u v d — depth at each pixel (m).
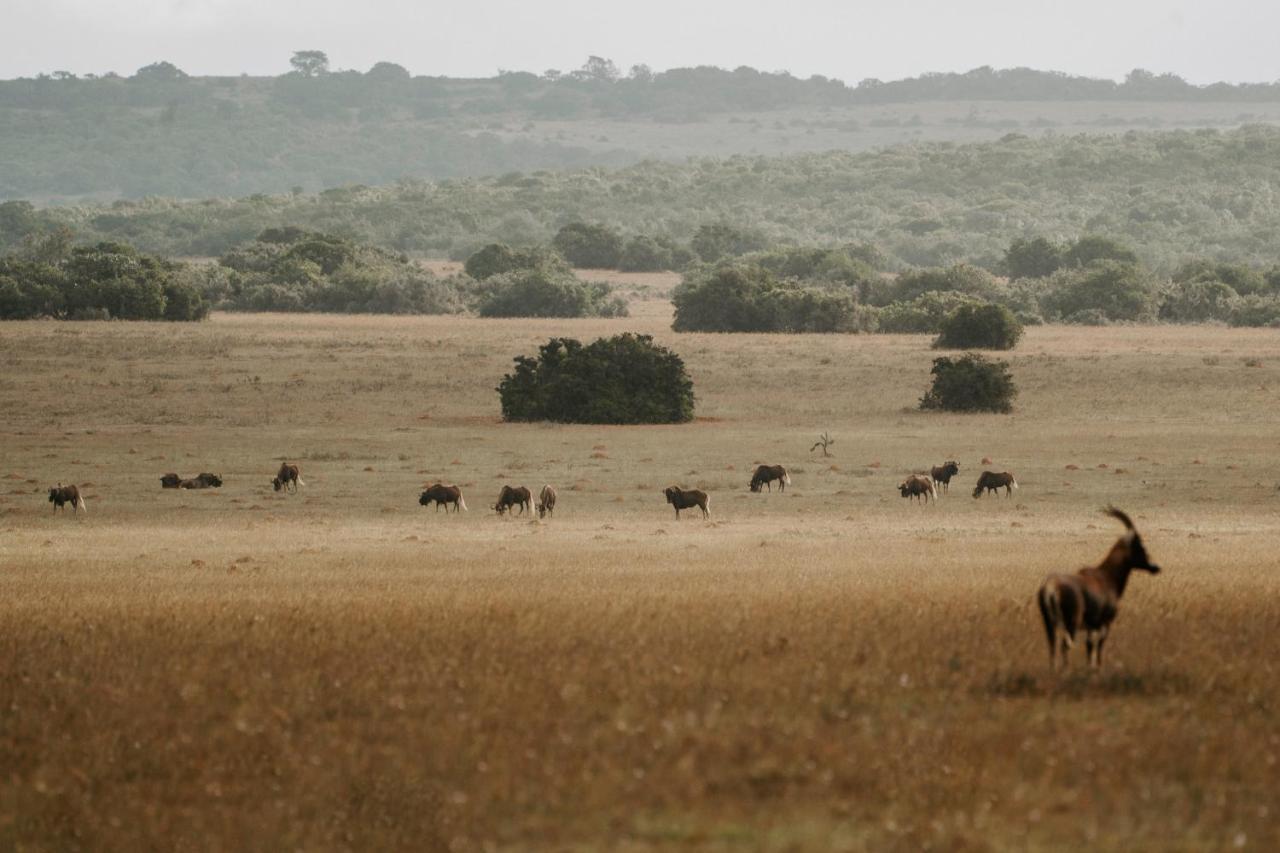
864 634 60.09
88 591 93.50
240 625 68.56
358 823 37.94
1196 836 34.75
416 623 67.00
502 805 37.84
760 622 64.50
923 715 45.47
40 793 40.09
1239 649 56.62
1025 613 67.19
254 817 38.47
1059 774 38.97
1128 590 77.25
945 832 35.12
